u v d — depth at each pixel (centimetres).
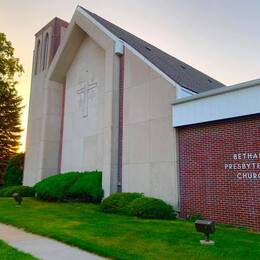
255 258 630
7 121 3922
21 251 682
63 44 2141
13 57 1991
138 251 672
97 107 1900
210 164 1159
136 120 1505
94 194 1562
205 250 684
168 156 1312
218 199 1111
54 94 2236
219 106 1143
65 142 2136
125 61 1652
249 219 1011
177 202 1238
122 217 1158
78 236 816
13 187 2083
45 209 1380
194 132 1238
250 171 1036
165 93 1380
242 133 1077
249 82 1054
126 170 1505
